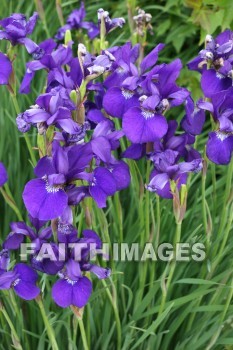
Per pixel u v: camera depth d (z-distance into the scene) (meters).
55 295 0.76
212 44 0.84
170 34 1.28
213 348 0.92
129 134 0.79
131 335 0.87
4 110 1.08
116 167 0.83
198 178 1.06
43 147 0.80
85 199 0.80
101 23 0.93
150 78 0.80
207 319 0.90
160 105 0.80
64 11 1.36
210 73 0.85
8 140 1.06
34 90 1.10
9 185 1.02
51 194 0.76
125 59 0.84
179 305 0.89
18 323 0.86
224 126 0.80
